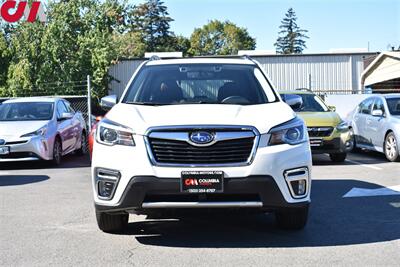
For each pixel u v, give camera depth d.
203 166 4.84
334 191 8.29
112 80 36.69
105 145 5.17
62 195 8.13
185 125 4.93
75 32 36.06
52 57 34.94
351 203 7.35
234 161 4.90
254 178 4.85
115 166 5.00
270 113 5.34
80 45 35.19
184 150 4.90
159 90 6.21
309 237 5.55
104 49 34.75
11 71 34.88
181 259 4.81
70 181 9.65
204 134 4.90
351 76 37.12
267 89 6.25
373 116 13.21
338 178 9.67
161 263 4.70
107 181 5.08
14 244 5.37
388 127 12.27
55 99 13.48
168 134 4.92
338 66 37.16
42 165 12.29
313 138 11.52
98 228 5.99
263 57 37.16
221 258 4.83
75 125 14.01
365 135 13.65
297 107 6.59
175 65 6.74
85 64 35.41
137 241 5.45
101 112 17.62
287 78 37.19
